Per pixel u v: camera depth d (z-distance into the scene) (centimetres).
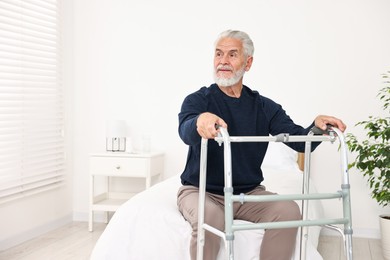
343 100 404
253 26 418
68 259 326
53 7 415
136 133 443
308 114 410
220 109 212
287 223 164
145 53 439
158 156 422
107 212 441
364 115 401
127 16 441
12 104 358
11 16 355
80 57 451
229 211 159
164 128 439
